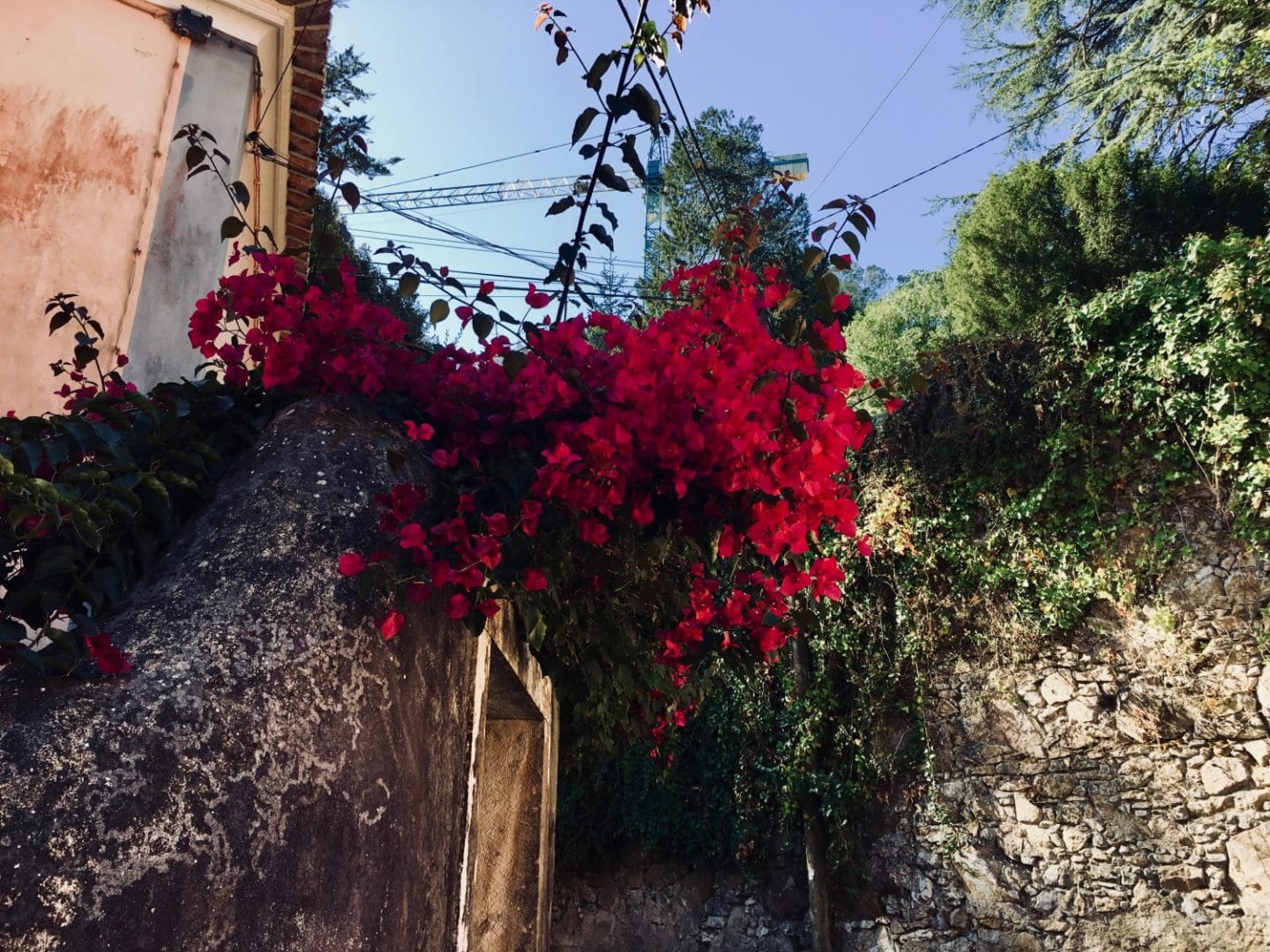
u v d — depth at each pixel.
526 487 1.74
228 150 4.69
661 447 1.75
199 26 4.72
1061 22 11.76
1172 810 6.41
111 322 4.18
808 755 7.86
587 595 2.21
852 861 7.53
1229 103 10.02
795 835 7.84
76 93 4.38
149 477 1.58
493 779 2.89
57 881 1.01
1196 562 6.65
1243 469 6.53
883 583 7.90
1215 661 6.46
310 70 5.32
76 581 1.45
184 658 1.31
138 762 1.15
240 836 1.17
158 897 1.06
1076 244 10.98
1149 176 10.42
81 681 1.24
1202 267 6.86
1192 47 9.82
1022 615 7.23
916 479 7.79
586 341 2.01
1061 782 6.84
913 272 19.03
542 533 1.78
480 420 1.89
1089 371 7.17
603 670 2.52
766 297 1.99
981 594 7.44
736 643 2.45
